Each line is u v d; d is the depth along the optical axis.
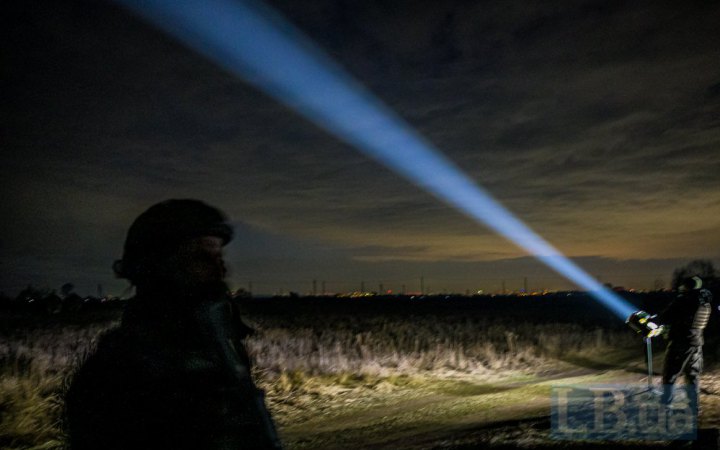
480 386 12.60
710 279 8.70
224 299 1.36
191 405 1.21
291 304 57.28
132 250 1.31
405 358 15.95
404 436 8.25
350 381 12.78
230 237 1.41
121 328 1.25
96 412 1.14
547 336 22.27
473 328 27.52
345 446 7.82
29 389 9.01
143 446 1.16
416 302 69.19
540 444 7.20
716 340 18.23
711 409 8.77
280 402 10.60
